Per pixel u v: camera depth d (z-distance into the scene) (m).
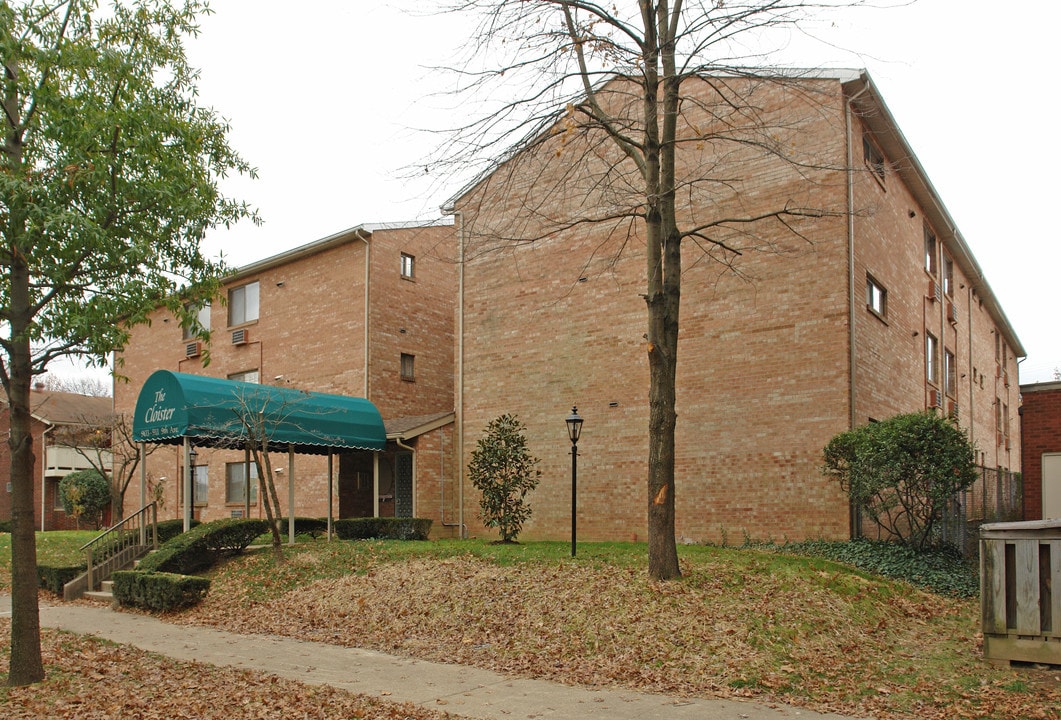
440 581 12.73
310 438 18.25
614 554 13.68
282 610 12.75
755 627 9.84
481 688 8.37
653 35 12.14
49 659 9.73
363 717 7.28
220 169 10.41
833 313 15.90
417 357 25.66
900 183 20.14
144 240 8.96
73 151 8.53
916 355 20.94
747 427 16.67
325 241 24.86
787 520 15.97
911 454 13.85
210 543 15.82
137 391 30.98
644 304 18.47
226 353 28.09
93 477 31.86
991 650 8.77
